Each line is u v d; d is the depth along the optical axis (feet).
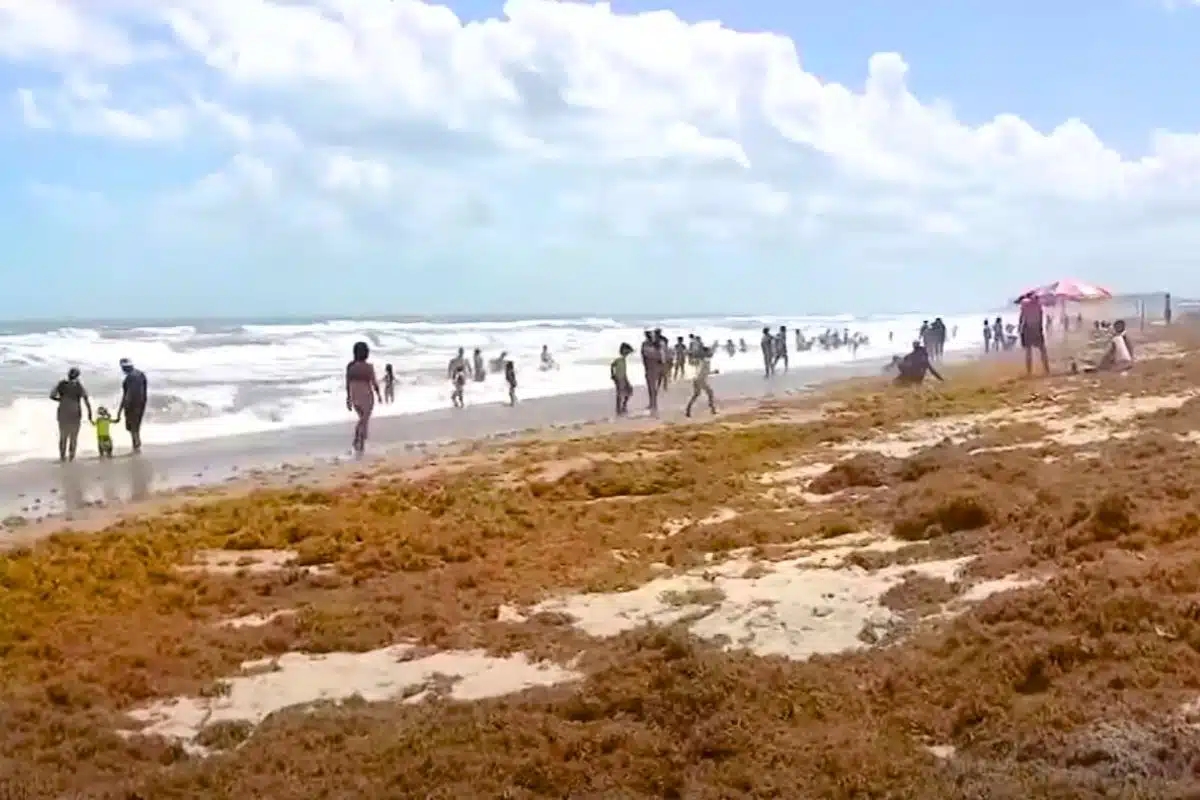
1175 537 31.91
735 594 33.50
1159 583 26.78
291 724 25.26
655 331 100.89
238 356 183.73
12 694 28.12
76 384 76.38
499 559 41.47
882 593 32.22
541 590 36.73
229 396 116.67
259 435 91.09
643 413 101.76
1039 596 27.12
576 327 362.33
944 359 167.02
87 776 23.03
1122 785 18.21
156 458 77.46
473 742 22.72
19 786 22.30
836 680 24.90
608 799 20.15
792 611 31.14
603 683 25.07
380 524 47.06
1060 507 36.94
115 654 31.14
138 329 286.87
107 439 77.41
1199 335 173.06
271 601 37.32
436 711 25.22
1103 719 20.58
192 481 66.59
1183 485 37.06
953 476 44.32
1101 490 38.04
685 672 24.99
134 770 23.41
